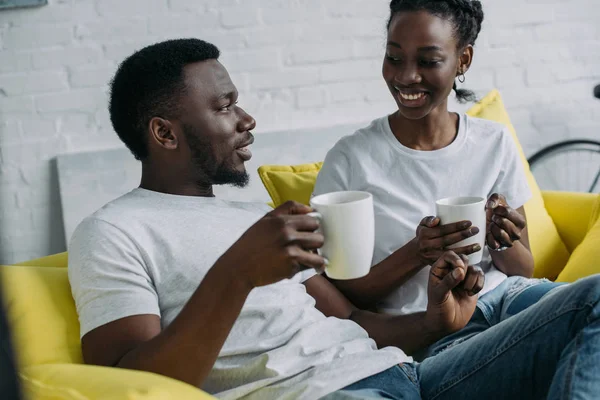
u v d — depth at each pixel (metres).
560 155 3.12
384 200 1.61
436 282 1.35
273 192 1.83
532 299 1.57
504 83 3.06
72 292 1.30
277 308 1.33
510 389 1.21
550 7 3.04
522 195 1.71
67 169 2.65
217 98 1.41
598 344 1.10
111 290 1.23
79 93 2.69
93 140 2.72
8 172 2.67
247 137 1.46
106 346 1.19
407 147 1.64
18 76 2.64
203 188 1.45
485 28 3.00
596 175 3.12
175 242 1.33
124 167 2.69
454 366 1.26
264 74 2.82
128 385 0.94
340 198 1.14
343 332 1.35
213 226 1.38
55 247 2.74
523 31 3.04
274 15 2.79
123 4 2.68
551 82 3.10
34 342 1.24
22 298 1.30
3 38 2.61
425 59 1.56
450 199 1.37
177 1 2.71
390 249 1.60
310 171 1.88
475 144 1.67
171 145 1.40
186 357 1.12
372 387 1.22
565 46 3.08
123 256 1.27
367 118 2.92
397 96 1.60
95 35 2.67
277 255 1.06
